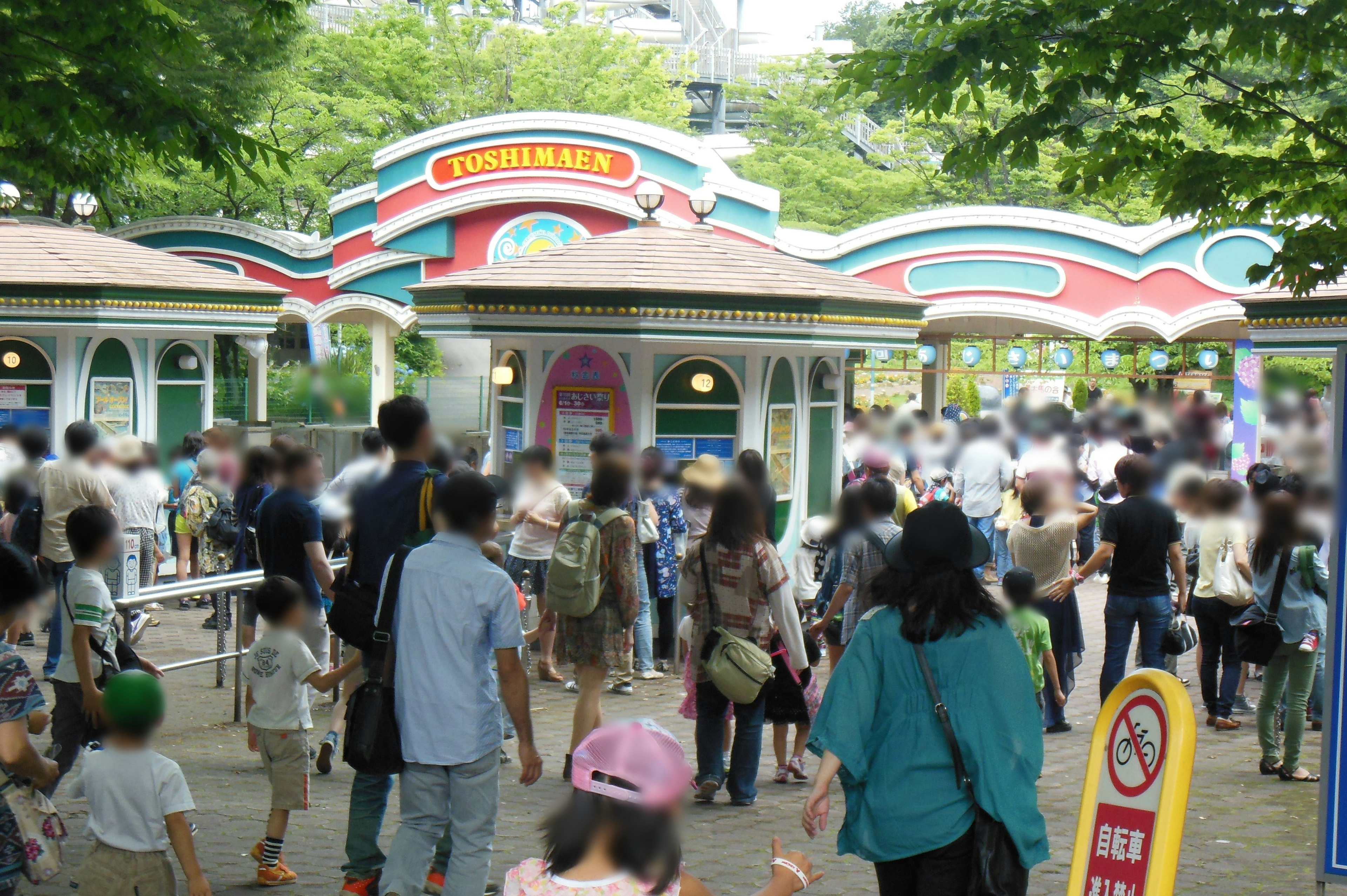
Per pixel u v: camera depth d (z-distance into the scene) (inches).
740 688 283.6
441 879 230.8
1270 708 329.7
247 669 245.4
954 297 829.2
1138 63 281.7
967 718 163.9
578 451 464.8
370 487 225.1
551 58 1512.1
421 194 900.6
